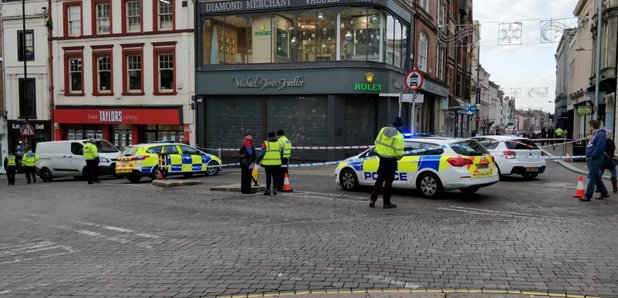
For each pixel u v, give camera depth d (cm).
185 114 2689
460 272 599
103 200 1327
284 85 2444
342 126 2386
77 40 2950
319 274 597
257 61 2528
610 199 1179
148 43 2759
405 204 1117
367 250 706
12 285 586
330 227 872
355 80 2338
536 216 965
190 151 2033
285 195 1307
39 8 3081
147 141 2845
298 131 2462
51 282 595
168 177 1995
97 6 2911
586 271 601
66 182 2189
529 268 615
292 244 750
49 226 969
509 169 1576
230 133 2614
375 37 2383
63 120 3011
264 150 1304
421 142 1233
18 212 1173
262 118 2536
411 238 779
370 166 1321
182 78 2688
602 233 809
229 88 2567
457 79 4612
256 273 606
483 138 1666
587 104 3650
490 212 1010
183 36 2669
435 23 3450
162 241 800
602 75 2948
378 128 2436
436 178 1181
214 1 2586
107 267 654
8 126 3219
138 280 591
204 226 910
